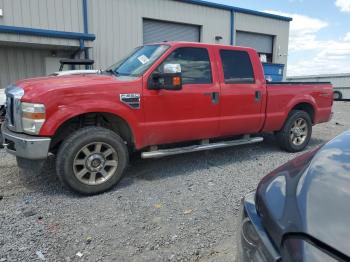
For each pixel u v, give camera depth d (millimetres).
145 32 14805
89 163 4273
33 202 4074
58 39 10633
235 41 18094
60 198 4215
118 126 4711
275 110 6145
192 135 5195
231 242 3213
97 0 13086
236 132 5746
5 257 2902
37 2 11836
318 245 1411
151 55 5000
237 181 4852
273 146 7109
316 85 6848
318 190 1714
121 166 4484
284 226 1584
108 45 13531
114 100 4379
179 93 4918
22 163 4227
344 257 1319
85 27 12867
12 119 4348
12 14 11406
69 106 4094
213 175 5125
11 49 11680
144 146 4793
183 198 4219
